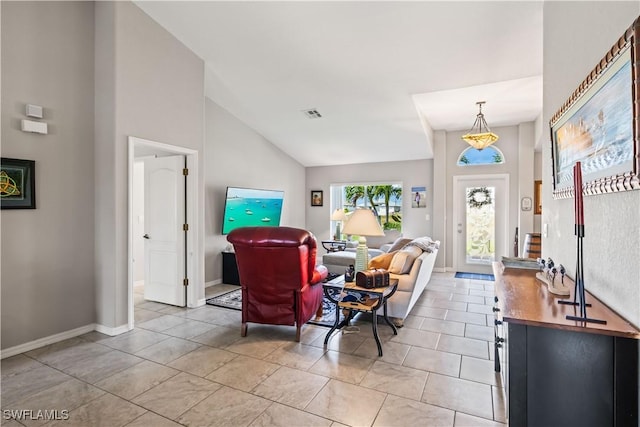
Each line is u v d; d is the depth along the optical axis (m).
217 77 4.61
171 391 2.26
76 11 3.23
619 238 1.46
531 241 4.36
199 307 4.18
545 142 2.76
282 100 5.13
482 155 6.45
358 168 7.55
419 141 6.08
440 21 3.18
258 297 3.17
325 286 3.79
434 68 3.92
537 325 1.40
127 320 3.37
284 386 2.32
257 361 2.70
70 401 2.15
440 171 6.63
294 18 3.39
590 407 1.38
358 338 3.17
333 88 4.62
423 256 3.70
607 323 1.37
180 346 3.00
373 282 2.97
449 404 2.10
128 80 3.35
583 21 1.88
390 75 4.16
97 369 2.57
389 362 2.68
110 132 3.26
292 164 7.57
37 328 2.98
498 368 2.51
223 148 5.60
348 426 1.90
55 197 3.09
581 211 1.51
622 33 1.40
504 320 1.44
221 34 3.77
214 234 5.44
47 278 3.04
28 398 2.18
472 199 6.52
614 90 1.40
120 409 2.06
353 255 5.88
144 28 3.51
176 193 4.19
